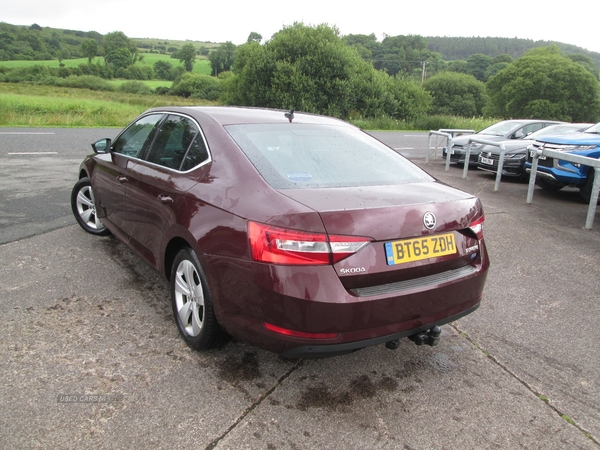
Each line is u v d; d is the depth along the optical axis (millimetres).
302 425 2373
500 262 4949
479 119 30766
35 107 21250
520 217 6844
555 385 2850
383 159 3248
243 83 32406
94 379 2629
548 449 2309
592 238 5902
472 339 3369
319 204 2336
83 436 2195
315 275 2225
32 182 7602
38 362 2752
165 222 3078
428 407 2582
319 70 30984
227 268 2461
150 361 2842
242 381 2705
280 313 2262
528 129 11789
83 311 3406
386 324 2381
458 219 2656
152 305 3557
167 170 3260
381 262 2336
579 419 2545
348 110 30906
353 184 2754
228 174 2734
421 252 2477
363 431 2357
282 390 2646
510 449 2297
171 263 3250
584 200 8328
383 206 2400
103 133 15633
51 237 4941
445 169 11680
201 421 2352
